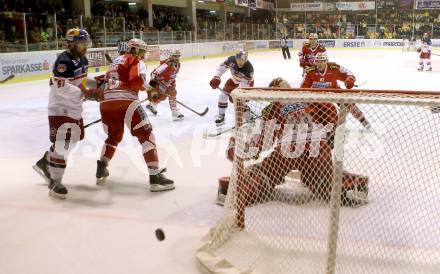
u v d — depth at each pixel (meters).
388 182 3.77
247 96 2.65
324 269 2.63
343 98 2.42
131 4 24.89
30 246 3.15
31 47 14.30
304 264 2.69
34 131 7.07
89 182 4.51
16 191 4.28
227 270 2.65
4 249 3.10
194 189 4.27
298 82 13.30
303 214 3.32
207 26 26.30
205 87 12.37
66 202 3.97
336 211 2.46
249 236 3.04
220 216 3.60
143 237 3.25
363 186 3.49
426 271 2.61
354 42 30.23
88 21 17.16
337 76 5.27
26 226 3.47
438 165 3.98
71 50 3.89
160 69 7.44
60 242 3.20
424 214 3.32
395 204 3.42
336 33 31.16
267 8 35.09
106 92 4.14
